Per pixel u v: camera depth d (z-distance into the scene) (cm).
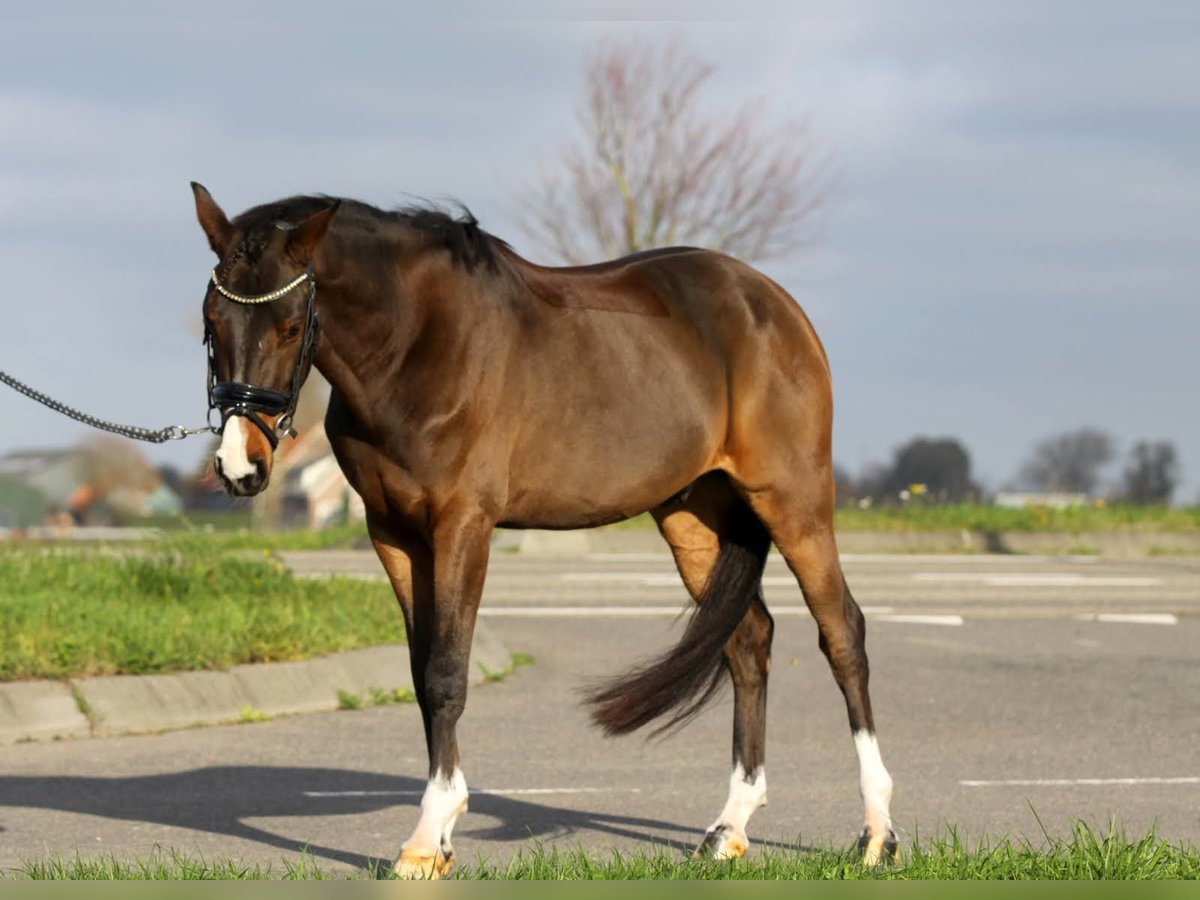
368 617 1816
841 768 1312
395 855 1000
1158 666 1906
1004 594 2702
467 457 917
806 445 1035
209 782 1220
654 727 1480
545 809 1152
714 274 1044
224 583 1903
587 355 967
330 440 936
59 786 1191
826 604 1035
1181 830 1082
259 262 855
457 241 930
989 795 1203
